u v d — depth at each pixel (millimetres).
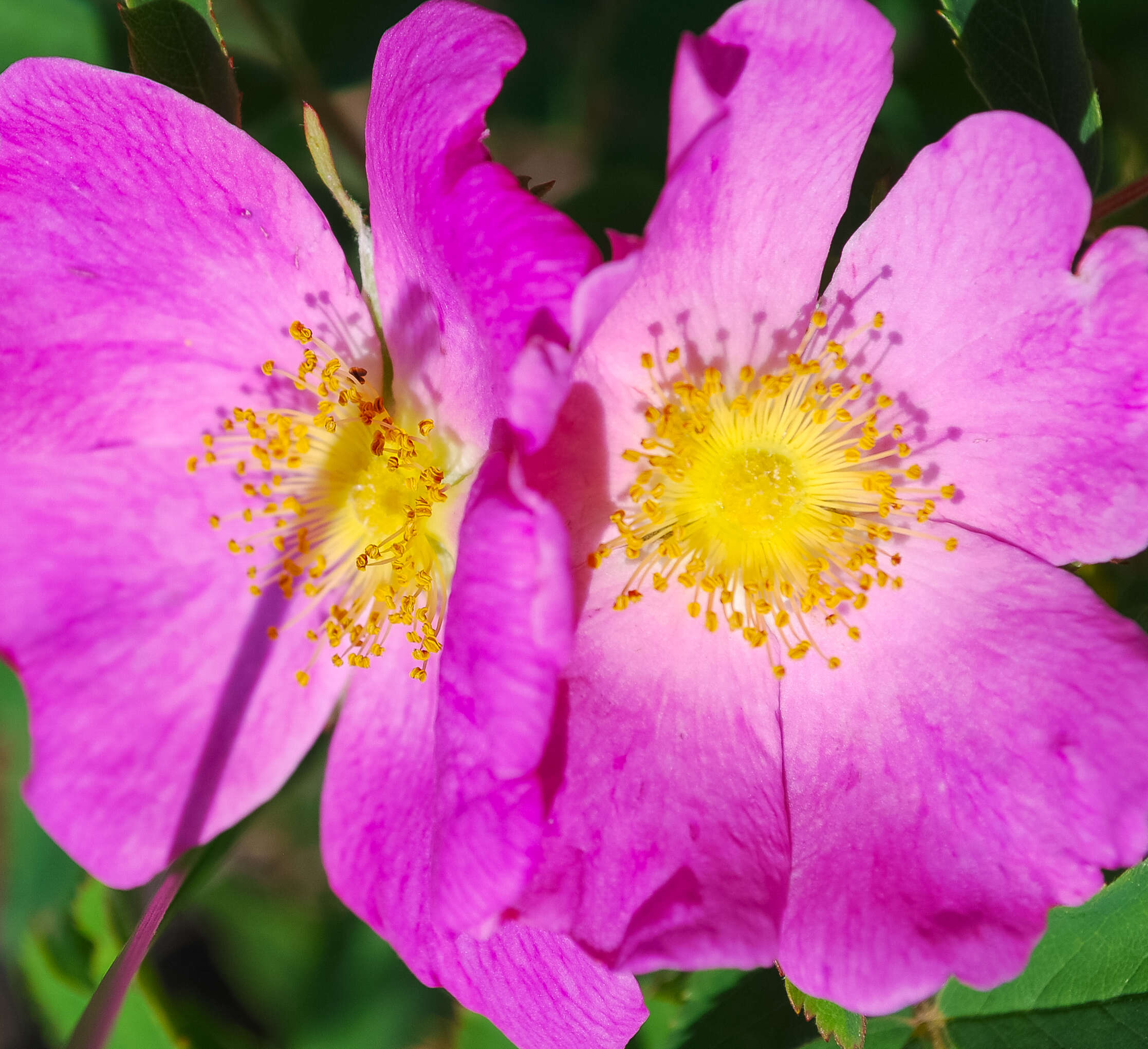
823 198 110
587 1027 111
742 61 104
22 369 115
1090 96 118
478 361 110
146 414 117
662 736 111
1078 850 107
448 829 104
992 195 108
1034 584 111
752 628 114
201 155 113
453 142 105
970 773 110
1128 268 107
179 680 117
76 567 115
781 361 113
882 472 114
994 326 110
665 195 99
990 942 106
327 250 116
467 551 103
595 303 100
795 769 113
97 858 114
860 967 107
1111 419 109
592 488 112
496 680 101
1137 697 107
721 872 108
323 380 117
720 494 115
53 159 113
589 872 107
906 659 113
